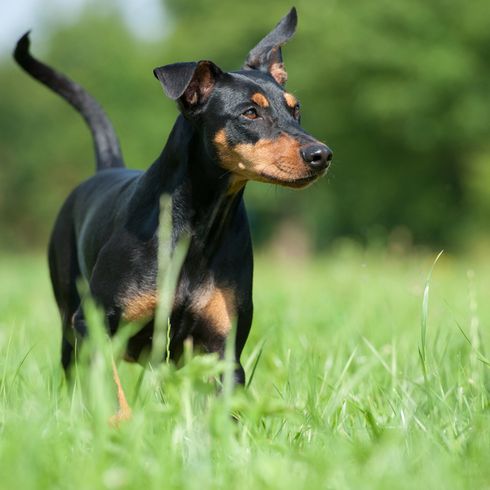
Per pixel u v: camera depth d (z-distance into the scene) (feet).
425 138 174.60
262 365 31.63
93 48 232.32
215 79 27.84
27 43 36.78
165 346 28.09
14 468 17.52
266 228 222.48
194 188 27.27
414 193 181.98
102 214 30.32
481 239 162.30
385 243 174.09
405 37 174.91
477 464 19.08
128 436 18.80
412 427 21.66
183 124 27.96
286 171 26.61
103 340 21.50
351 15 177.68
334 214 197.36
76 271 33.94
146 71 213.05
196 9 213.46
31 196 260.21
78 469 18.02
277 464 17.88
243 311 28.14
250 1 194.80
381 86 172.55
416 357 30.78
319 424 21.77
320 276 75.77
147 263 27.22
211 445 20.10
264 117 27.37
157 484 17.22
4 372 24.30
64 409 24.22
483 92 172.35
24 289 63.31
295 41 183.93
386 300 41.04
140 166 207.62
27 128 260.83
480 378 26.09
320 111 182.70
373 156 182.29
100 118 38.09
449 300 49.62
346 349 31.27
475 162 166.40
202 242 27.25
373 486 17.38
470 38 173.37
